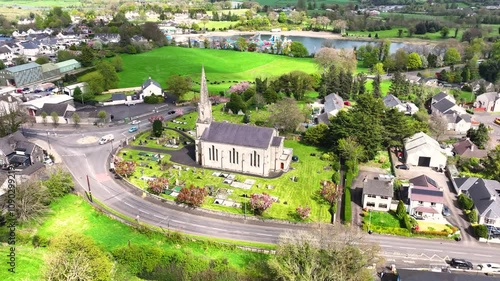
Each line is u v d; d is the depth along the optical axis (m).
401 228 121.69
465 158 163.88
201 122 158.75
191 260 103.81
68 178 140.88
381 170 160.75
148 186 142.75
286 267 93.25
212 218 127.50
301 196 139.88
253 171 155.38
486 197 130.38
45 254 102.25
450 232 120.62
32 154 157.88
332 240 99.56
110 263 97.94
